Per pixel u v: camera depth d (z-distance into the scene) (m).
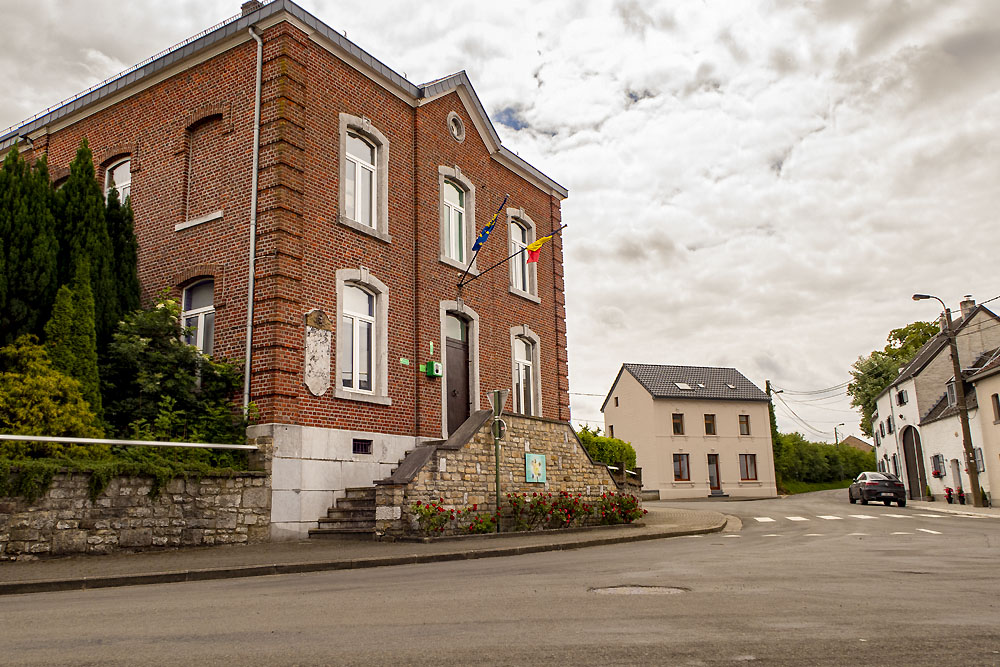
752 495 54.75
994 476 32.84
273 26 15.62
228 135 15.85
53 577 8.84
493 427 16.27
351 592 7.72
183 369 14.09
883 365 55.59
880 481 35.28
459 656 4.57
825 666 4.29
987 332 41.12
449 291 19.11
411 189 18.42
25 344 12.31
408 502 13.91
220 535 12.78
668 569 9.69
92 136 18.25
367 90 17.45
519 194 23.05
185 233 16.09
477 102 20.95
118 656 4.66
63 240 13.81
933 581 8.22
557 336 23.86
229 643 5.03
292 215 14.97
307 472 14.39
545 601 6.84
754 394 57.03
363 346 16.67
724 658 4.48
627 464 27.53
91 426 12.13
